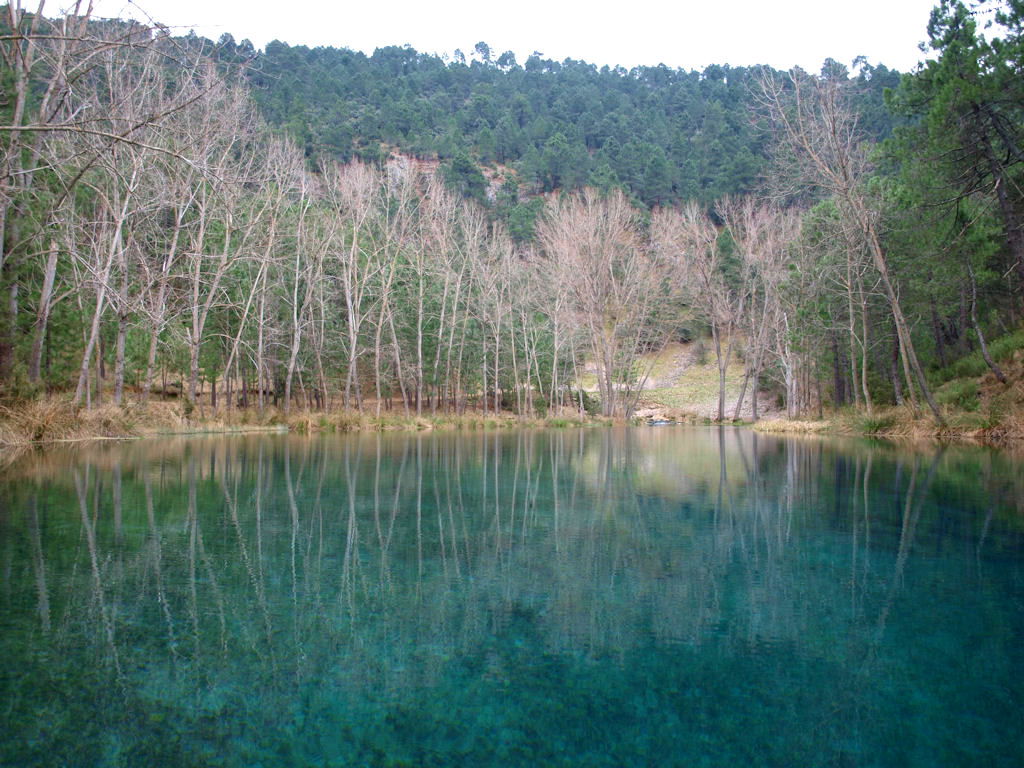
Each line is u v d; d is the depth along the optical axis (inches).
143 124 263.3
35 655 118.7
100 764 85.1
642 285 1691.7
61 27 506.0
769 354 1684.3
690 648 125.6
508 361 1656.0
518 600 153.2
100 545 203.6
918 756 88.6
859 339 1000.9
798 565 186.7
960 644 127.7
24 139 588.4
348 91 4424.2
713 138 3809.1
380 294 1301.7
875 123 1272.1
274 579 168.6
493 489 347.3
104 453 515.5
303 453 567.5
